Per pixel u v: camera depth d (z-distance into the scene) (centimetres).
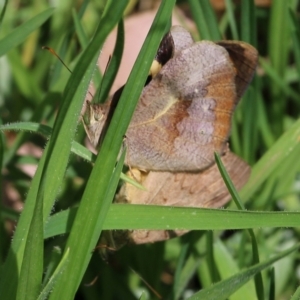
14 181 38
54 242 34
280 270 37
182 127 34
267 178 38
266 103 42
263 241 37
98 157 30
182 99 34
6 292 31
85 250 30
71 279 30
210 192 34
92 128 34
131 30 41
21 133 37
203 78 34
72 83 30
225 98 35
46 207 31
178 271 35
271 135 40
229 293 31
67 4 42
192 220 31
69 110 31
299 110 41
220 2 43
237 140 39
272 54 40
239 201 32
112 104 33
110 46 40
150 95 34
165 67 34
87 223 30
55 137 30
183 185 34
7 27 41
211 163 34
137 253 36
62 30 41
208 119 34
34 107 40
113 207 31
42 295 30
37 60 42
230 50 34
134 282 37
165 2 30
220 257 36
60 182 31
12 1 43
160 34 30
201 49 34
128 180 32
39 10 42
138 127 34
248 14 38
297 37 39
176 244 38
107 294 36
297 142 36
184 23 41
